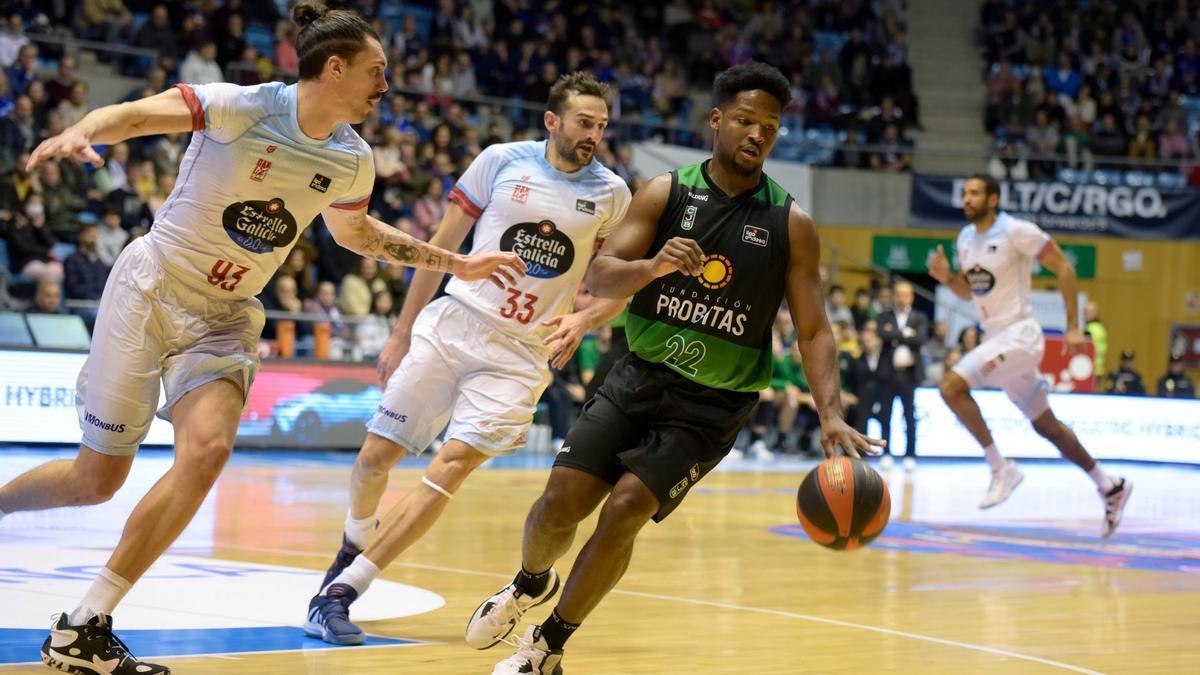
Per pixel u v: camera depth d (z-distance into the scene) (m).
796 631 4.70
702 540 7.49
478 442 4.55
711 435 3.68
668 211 3.79
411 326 4.90
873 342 14.77
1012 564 6.90
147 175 13.47
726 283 3.72
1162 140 20.64
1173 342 20.33
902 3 21.55
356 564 4.33
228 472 10.62
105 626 3.42
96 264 12.30
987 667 4.12
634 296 3.82
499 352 4.66
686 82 20.03
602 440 3.67
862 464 3.50
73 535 6.53
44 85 13.62
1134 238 20.00
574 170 4.74
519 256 4.67
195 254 3.66
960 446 16.12
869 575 6.28
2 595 4.66
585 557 3.58
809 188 19.02
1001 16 21.78
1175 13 22.69
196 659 3.83
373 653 4.05
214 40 15.17
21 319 11.54
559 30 18.58
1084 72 21.75
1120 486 8.19
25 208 12.55
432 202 14.61
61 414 11.36
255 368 3.74
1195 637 4.82
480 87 17.59
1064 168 20.02
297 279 13.59
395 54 16.69
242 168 3.58
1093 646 4.57
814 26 21.00
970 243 8.56
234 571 5.54
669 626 4.74
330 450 12.84
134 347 3.62
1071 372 15.95
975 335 16.06
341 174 3.73
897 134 19.77
